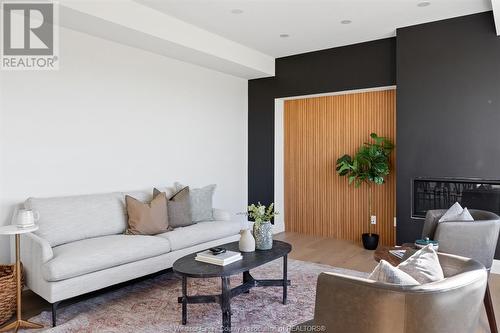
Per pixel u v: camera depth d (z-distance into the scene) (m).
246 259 2.85
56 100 3.61
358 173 4.93
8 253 3.32
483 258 2.71
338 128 5.48
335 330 1.56
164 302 3.17
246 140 6.01
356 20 4.12
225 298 2.56
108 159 4.06
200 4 3.67
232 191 5.73
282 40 4.82
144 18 3.73
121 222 3.80
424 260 1.73
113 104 4.10
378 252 2.76
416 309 1.39
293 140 5.93
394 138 4.98
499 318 2.83
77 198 3.59
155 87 4.54
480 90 3.92
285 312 2.94
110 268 3.12
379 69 4.80
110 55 4.05
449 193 4.14
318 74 5.30
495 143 3.85
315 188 5.75
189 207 4.25
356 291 1.48
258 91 5.91
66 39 3.66
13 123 3.32
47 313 2.95
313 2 3.63
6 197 3.28
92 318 2.86
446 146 4.12
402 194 4.41
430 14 3.96
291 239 5.48
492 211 3.90
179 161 4.88
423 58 4.23
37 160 3.48
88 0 3.26
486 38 3.88
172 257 3.64
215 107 5.41
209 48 4.50
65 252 2.96
